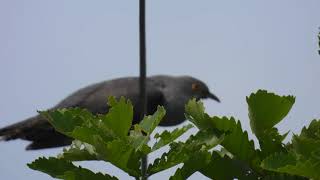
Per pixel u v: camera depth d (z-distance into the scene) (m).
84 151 5.35
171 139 5.18
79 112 5.35
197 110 5.39
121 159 5.20
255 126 5.50
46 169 5.23
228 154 5.37
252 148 5.35
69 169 5.23
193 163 5.17
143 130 5.30
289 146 5.34
